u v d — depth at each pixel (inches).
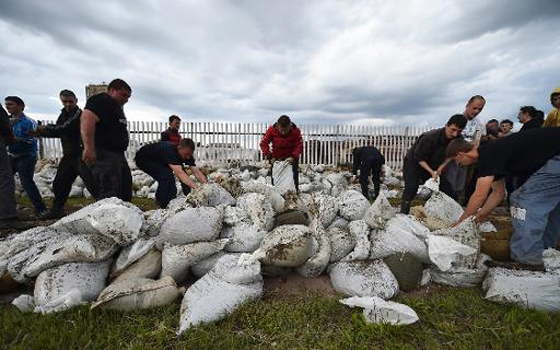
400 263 87.8
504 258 91.9
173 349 61.4
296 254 84.7
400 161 447.8
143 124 437.1
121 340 62.6
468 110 161.6
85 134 112.0
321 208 112.8
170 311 72.8
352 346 62.0
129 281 76.6
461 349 60.8
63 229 90.7
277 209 111.0
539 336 64.2
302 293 84.5
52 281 75.7
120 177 123.4
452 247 85.0
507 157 83.9
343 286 83.2
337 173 350.3
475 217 95.1
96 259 81.3
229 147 454.9
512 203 90.5
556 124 171.9
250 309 73.1
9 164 120.8
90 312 68.6
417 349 62.4
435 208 117.7
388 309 69.0
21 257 83.2
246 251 92.1
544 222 83.9
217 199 108.8
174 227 87.1
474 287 87.1
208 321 68.6
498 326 68.2
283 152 205.0
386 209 100.1
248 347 61.9
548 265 83.0
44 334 61.1
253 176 355.3
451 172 141.3
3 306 76.1
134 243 87.4
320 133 446.9
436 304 76.4
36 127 167.8
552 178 82.7
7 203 120.0
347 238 95.7
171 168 144.9
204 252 86.7
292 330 67.6
